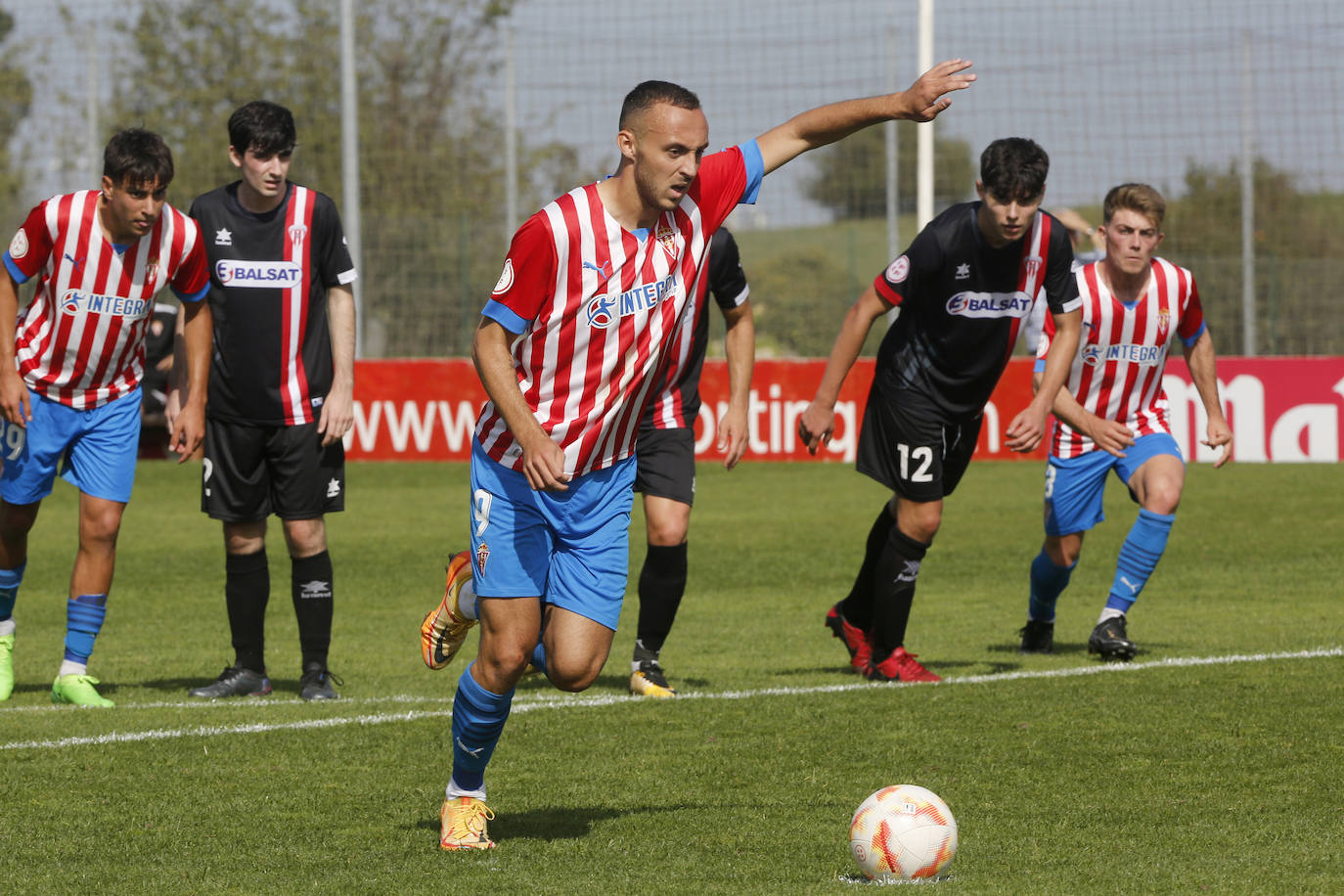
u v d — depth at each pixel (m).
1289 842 14.90
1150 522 26.53
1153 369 27.55
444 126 80.06
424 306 68.50
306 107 80.50
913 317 24.67
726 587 39.06
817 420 25.48
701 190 15.21
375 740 20.70
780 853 14.75
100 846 15.36
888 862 13.54
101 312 23.58
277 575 41.72
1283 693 22.89
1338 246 69.75
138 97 80.75
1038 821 15.89
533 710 22.78
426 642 17.33
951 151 74.12
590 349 14.51
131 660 28.77
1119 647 26.36
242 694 24.91
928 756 19.20
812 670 26.92
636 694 24.27
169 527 52.50
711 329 73.56
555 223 14.20
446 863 14.52
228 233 24.16
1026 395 62.50
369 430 65.00
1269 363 58.59
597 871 14.16
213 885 13.85
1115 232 27.00
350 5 66.94
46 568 42.88
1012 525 51.25
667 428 24.53
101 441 24.08
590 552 15.03
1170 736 20.09
